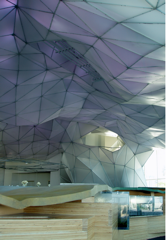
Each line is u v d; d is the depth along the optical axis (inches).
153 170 1904.5
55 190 633.6
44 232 417.1
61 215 560.4
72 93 1235.2
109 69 742.5
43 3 587.8
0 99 1093.8
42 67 997.2
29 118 1270.9
